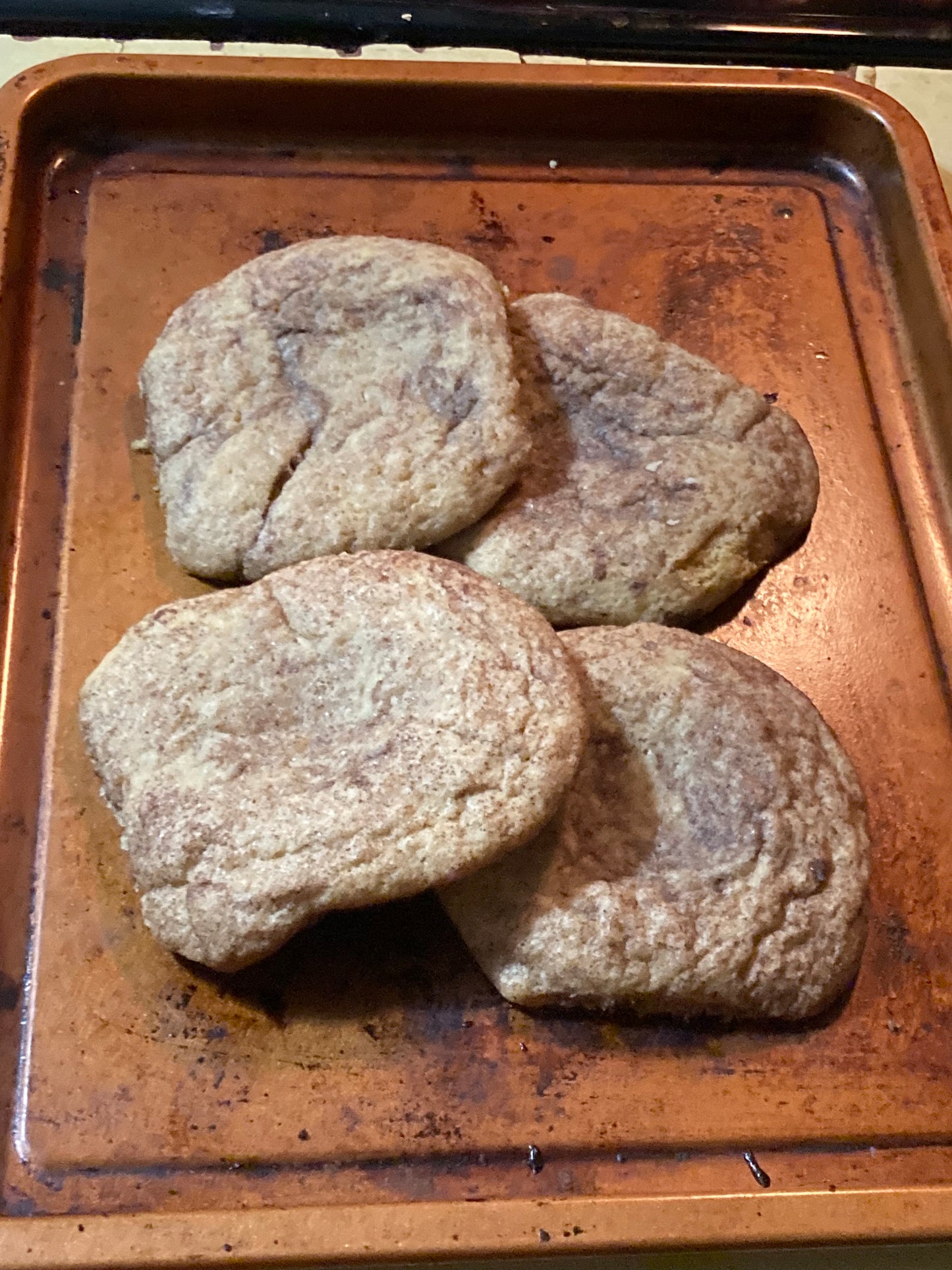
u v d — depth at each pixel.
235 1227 0.24
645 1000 0.27
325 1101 0.27
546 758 0.26
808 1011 0.28
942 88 0.43
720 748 0.28
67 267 0.36
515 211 0.38
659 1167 0.26
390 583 0.28
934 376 0.36
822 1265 0.26
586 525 0.31
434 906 0.29
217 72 0.37
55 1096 0.26
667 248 0.38
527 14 0.42
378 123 0.39
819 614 0.33
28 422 0.34
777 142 0.40
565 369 0.33
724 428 0.33
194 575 0.32
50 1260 0.23
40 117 0.37
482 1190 0.26
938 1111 0.27
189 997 0.27
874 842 0.30
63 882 0.28
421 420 0.31
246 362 0.32
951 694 0.32
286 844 0.25
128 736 0.27
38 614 0.31
